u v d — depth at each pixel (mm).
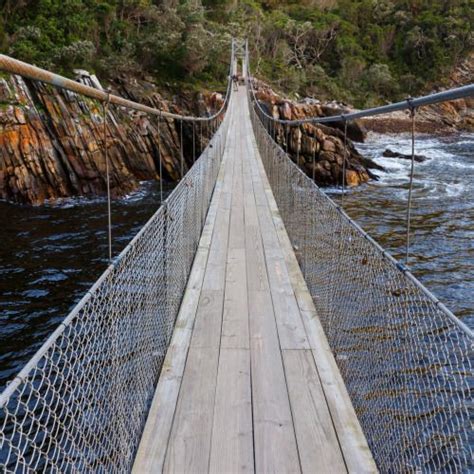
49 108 10234
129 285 1742
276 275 3357
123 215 8516
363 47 35875
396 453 1550
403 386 1642
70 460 1297
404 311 1604
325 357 2307
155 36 19016
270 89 25828
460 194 10703
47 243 6719
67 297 5020
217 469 1590
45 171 9984
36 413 2656
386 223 8227
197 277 3293
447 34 35000
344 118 2678
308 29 34031
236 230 4473
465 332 1108
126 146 12070
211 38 22625
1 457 2328
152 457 1642
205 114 18516
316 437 1744
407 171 14180
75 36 15992
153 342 2090
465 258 6422
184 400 1951
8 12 15484
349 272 2184
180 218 2902
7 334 4246
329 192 11102
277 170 5652
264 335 2516
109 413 1484
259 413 1877
